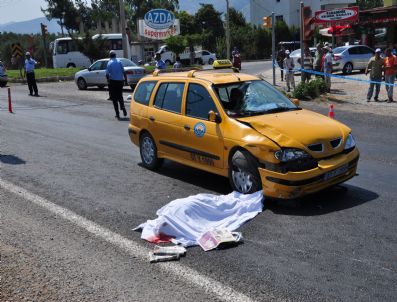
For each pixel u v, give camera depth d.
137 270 4.68
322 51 21.00
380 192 6.89
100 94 22.62
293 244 5.16
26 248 5.23
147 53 50.25
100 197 7.07
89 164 9.20
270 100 7.39
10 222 6.07
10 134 12.64
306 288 4.23
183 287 4.32
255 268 4.64
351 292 4.14
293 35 60.06
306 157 6.06
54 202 6.88
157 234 5.46
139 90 8.93
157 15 36.12
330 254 4.89
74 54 42.97
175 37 41.50
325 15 30.50
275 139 6.13
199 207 5.85
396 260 4.72
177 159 7.89
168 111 7.97
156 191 7.31
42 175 8.43
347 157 6.44
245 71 35.34
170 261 4.86
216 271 4.61
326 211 6.14
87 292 4.25
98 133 12.53
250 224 5.77
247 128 6.50
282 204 6.41
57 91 24.84
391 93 16.81
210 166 7.17
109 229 5.78
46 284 4.41
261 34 59.25
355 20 29.78
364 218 5.87
